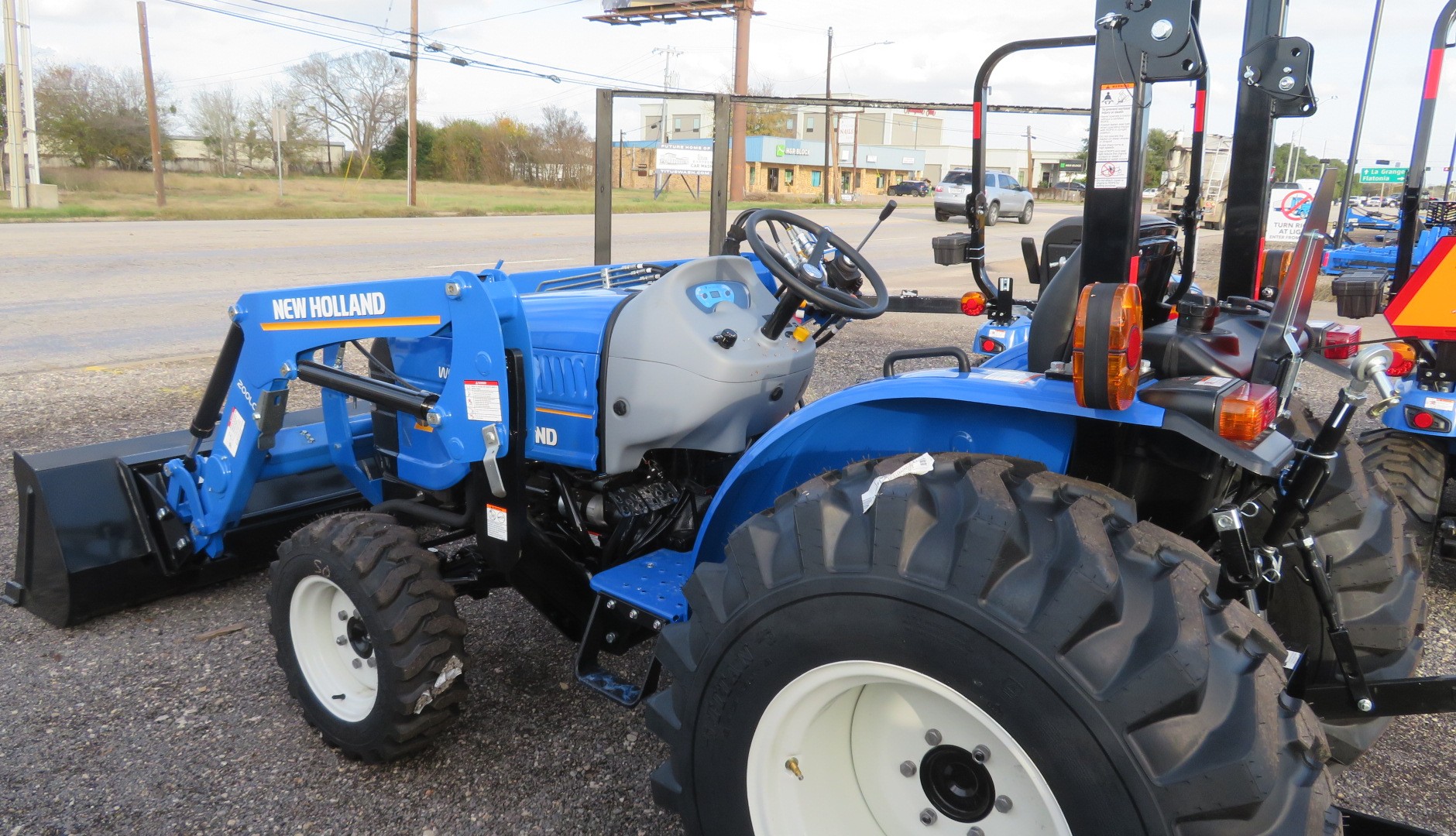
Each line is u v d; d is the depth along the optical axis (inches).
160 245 613.3
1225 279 95.5
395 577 95.0
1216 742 55.0
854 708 73.0
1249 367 74.6
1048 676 57.6
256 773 99.6
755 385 100.7
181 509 129.4
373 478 127.4
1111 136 65.6
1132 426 71.1
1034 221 1134.4
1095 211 67.1
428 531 159.0
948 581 61.2
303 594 103.3
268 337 111.8
